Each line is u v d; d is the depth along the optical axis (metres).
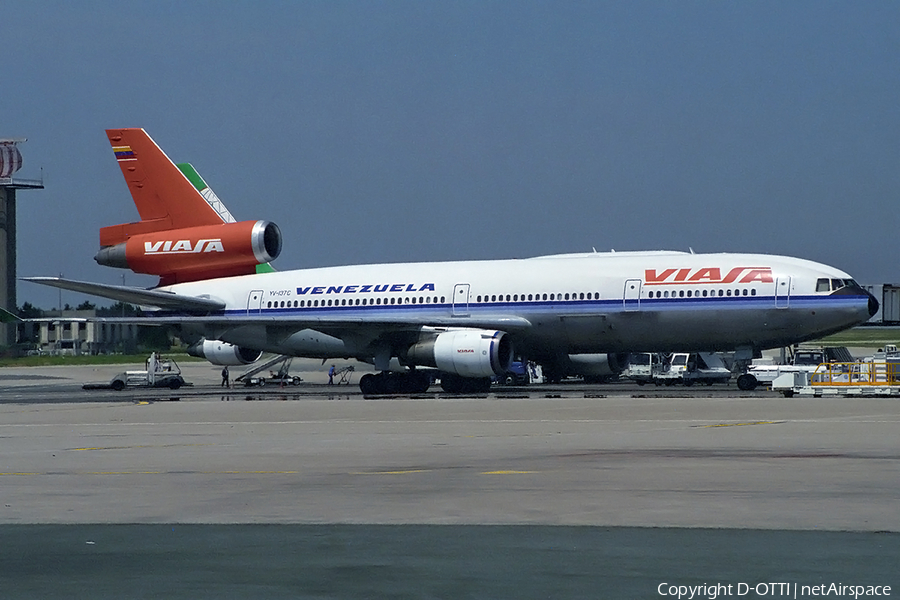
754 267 100.12
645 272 103.62
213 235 122.75
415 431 64.88
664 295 101.69
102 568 26.81
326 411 84.75
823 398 91.94
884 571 25.66
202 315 122.19
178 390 134.00
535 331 107.25
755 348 101.81
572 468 44.44
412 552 28.25
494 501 36.09
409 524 32.22
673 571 25.80
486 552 28.11
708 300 99.94
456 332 104.62
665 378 134.00
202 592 24.44
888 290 136.38
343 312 115.75
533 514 33.53
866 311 95.94
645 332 102.75
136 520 33.62
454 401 94.38
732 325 99.44
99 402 104.50
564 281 106.31
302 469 46.16
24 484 42.38
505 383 134.50
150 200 126.31
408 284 114.06
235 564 27.11
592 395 102.56
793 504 34.56
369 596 23.98
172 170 125.50
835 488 37.75
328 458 50.31
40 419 82.38
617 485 39.25
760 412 74.62
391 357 110.88
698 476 41.19
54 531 31.84
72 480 43.53
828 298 96.44
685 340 102.00
